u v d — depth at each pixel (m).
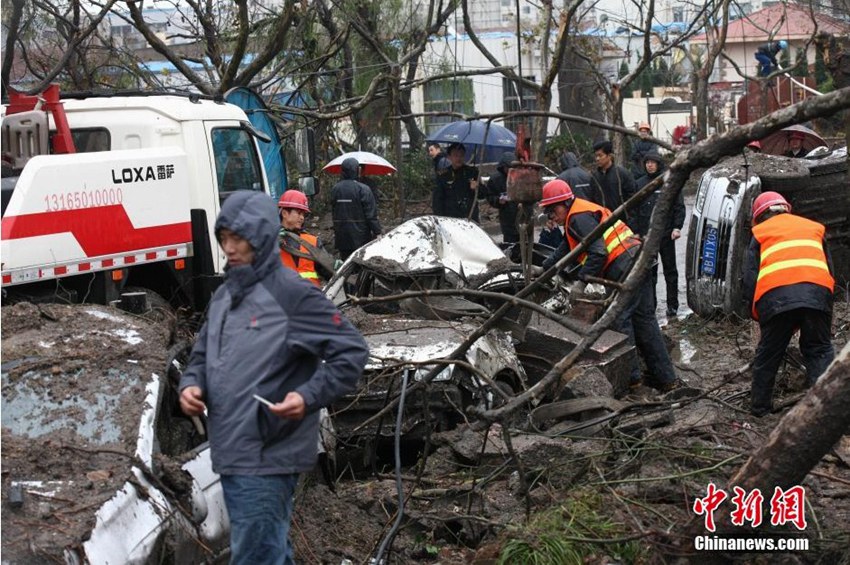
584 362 8.26
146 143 9.53
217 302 4.30
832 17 27.52
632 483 5.95
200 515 4.61
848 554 5.12
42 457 4.41
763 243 7.74
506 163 13.65
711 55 23.66
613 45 33.19
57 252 7.71
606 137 31.42
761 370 7.66
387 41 20.88
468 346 6.12
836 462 6.45
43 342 5.11
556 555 5.17
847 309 11.80
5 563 3.81
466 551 5.72
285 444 4.13
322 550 5.59
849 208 12.62
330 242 18.17
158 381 5.01
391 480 6.71
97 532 4.04
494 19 36.25
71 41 13.18
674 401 7.41
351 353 4.16
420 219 9.12
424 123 27.67
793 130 15.82
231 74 14.15
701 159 4.94
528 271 6.84
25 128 8.41
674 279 12.77
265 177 10.43
